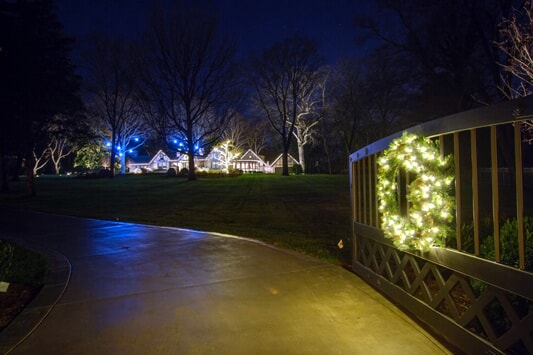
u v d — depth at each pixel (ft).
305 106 174.09
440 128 14.14
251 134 231.09
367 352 13.41
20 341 14.57
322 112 173.06
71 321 16.33
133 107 174.50
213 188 97.81
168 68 133.59
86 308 17.78
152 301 18.54
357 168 22.27
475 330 13.84
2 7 74.74
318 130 197.57
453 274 13.69
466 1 77.15
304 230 38.06
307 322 15.87
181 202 68.80
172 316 16.72
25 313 17.21
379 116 151.53
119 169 249.96
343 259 26.13
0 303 18.56
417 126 15.62
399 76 93.97
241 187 98.89
